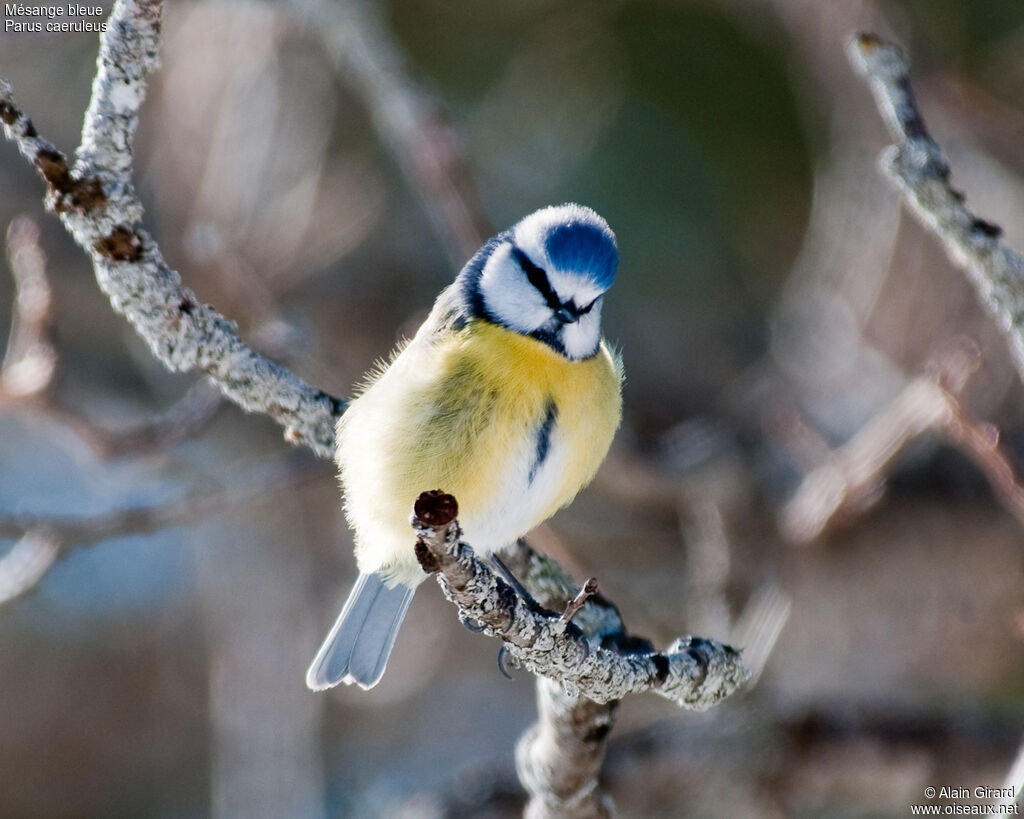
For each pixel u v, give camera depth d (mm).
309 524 13336
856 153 12359
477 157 15586
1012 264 6230
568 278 6641
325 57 11977
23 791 14758
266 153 11148
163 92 11250
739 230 16203
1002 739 10375
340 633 6949
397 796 13219
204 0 11086
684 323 15828
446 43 15891
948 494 11695
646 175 16109
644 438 12219
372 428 6469
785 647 11445
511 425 6461
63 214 5777
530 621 5164
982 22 14195
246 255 11289
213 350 6281
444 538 4754
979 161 11844
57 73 12688
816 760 10281
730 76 16250
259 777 11602
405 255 14422
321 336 12609
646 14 16234
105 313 13484
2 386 8219
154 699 15289
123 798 14852
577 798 6730
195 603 15516
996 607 11414
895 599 11508
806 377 12508
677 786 10195
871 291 12039
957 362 9070
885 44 6395
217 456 13156
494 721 14547
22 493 13172
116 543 15664
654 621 10633
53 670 15180
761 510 11477
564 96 15984
